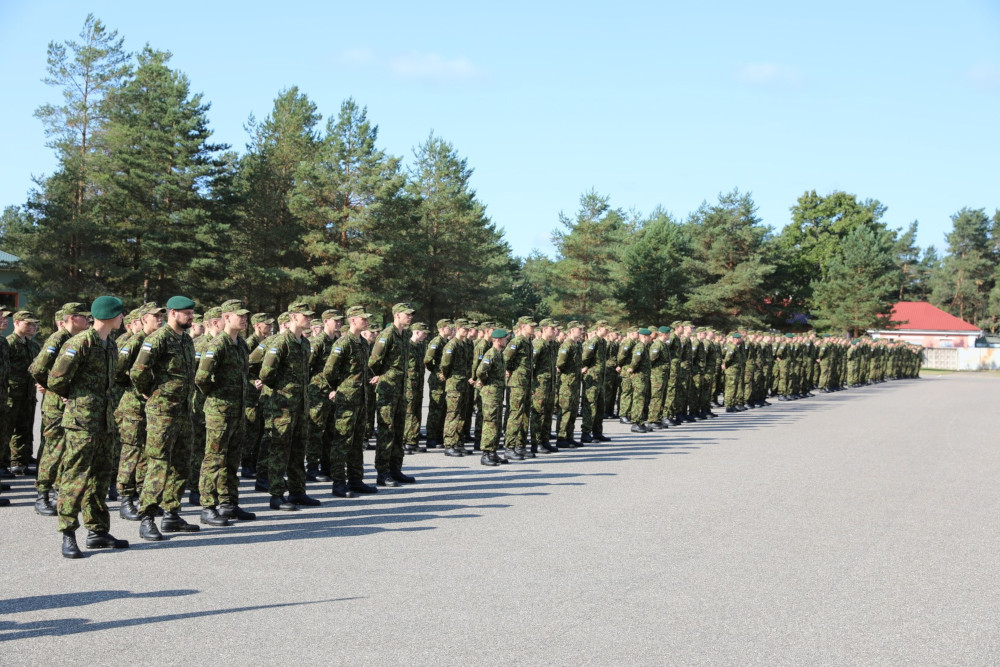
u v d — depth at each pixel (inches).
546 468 447.8
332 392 359.6
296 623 198.1
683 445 553.6
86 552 263.0
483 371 454.0
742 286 2183.8
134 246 1467.8
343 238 1619.1
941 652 185.8
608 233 2222.0
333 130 1721.2
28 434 410.0
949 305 4062.5
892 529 308.8
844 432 648.4
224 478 307.1
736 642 189.5
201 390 300.5
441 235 1943.9
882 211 3376.0
